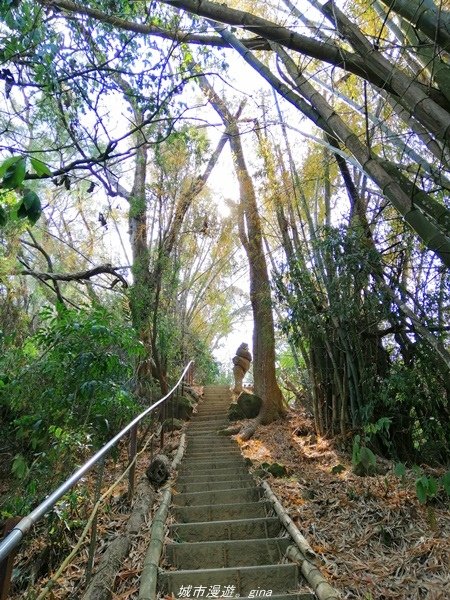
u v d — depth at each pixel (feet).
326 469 17.37
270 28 8.45
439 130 7.06
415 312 16.07
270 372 30.17
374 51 7.96
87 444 13.08
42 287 31.24
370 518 11.73
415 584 8.77
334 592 7.91
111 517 12.61
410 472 14.26
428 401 15.56
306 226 22.59
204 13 8.86
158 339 26.89
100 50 13.42
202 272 40.14
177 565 10.39
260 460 20.79
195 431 29.04
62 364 13.82
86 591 8.23
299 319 19.88
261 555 10.57
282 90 9.83
